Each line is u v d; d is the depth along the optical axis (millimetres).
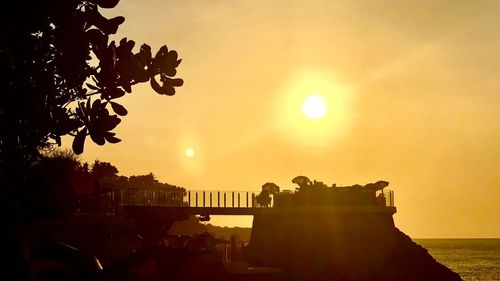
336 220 78375
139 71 5535
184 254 7883
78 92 5320
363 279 74312
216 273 8281
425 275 77688
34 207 4637
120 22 5195
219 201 80000
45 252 6332
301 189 81312
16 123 5008
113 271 7344
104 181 66625
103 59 5246
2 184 4953
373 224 79125
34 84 4988
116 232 52250
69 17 4977
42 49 4977
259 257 82438
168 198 74312
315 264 75875
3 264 4348
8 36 4773
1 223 4461
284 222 81438
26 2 4730
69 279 6152
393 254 77250
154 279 7309
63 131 5250
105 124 5328
